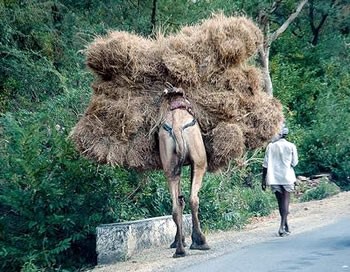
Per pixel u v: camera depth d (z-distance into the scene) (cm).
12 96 1794
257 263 887
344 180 2294
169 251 1137
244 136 1146
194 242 1072
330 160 2284
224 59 1111
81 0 1992
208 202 1392
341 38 3023
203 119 1107
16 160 1226
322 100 2534
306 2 2773
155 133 1112
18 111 1642
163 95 1094
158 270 933
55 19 1941
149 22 1997
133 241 1167
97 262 1167
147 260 1069
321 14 3078
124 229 1154
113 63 1120
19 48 1889
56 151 1262
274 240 1119
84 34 1833
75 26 1895
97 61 1129
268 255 948
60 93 1681
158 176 1378
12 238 1221
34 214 1223
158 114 1099
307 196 1931
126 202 1339
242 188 1652
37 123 1338
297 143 2302
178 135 1043
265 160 1193
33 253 1196
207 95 1108
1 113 1639
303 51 2986
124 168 1228
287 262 881
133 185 1361
